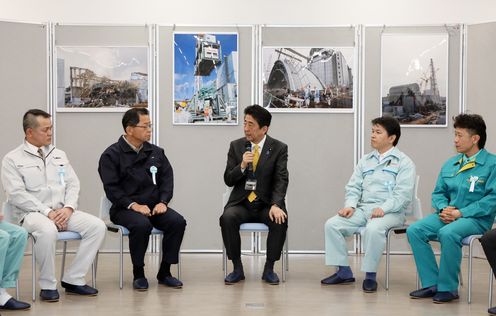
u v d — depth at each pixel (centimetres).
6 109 604
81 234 445
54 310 401
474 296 451
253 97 626
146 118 479
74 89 620
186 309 405
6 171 449
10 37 605
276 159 504
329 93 623
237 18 660
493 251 409
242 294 449
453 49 620
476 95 613
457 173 457
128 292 455
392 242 635
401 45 622
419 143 625
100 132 623
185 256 614
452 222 439
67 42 620
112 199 474
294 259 602
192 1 660
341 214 487
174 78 623
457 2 660
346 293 456
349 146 625
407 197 480
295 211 629
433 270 448
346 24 636
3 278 406
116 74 623
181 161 627
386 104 623
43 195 456
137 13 660
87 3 656
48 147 468
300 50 623
